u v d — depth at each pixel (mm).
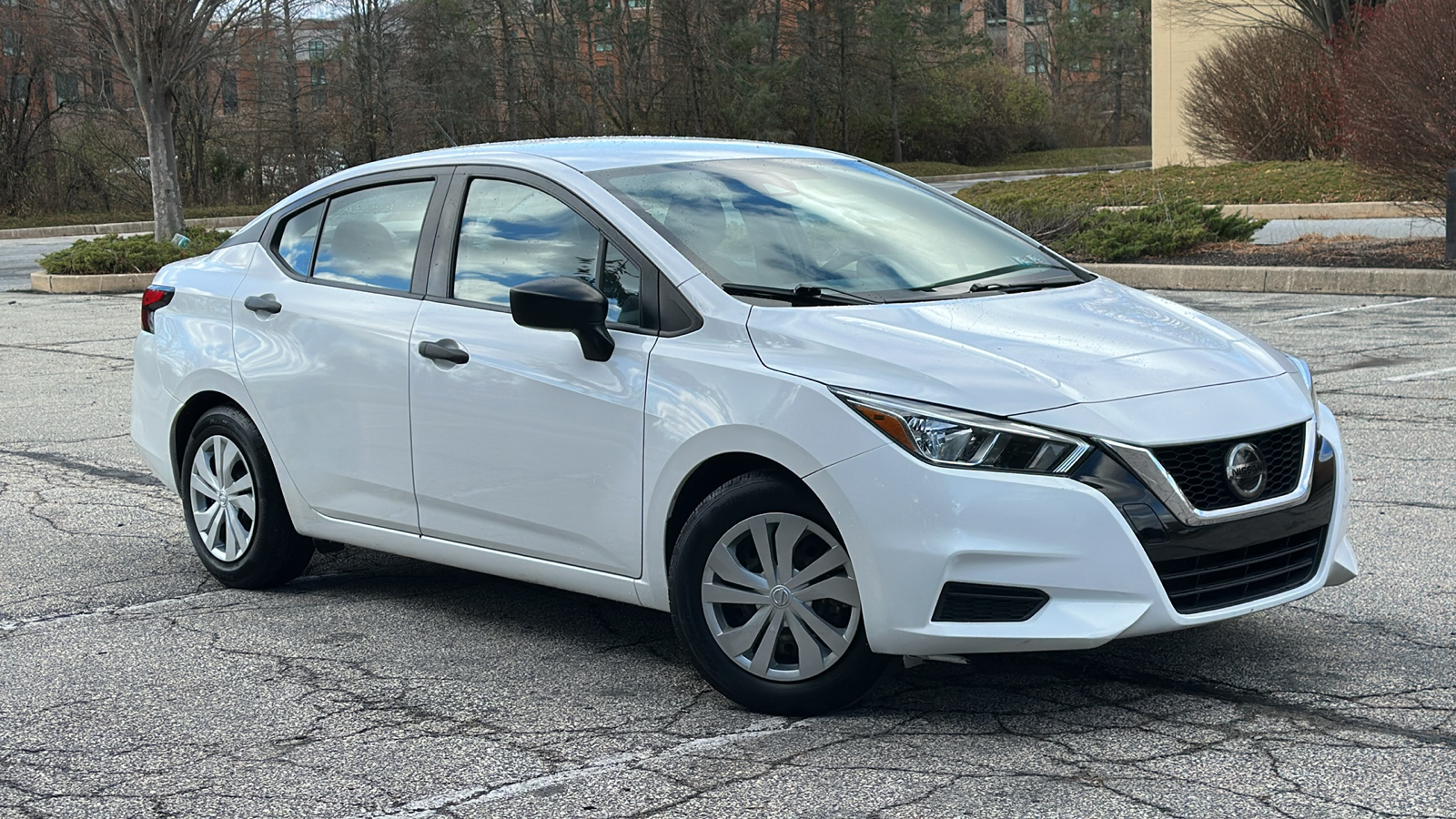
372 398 5172
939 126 65125
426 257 5180
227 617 5449
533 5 57438
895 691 4402
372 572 6098
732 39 58156
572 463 4566
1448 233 15102
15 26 42938
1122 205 24688
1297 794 3555
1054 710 4195
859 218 5023
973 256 5020
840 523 3953
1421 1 16344
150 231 40406
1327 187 24078
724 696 4355
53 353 13516
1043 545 3791
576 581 4684
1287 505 4070
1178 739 3943
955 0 65812
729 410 4148
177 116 47969
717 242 4617
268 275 5727
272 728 4270
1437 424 8188
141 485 7875
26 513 7234
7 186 46562
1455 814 3416
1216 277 15859
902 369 3998
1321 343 11344
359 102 51406
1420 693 4250
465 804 3666
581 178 4859
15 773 3965
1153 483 3854
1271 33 28312
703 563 4258
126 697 4574
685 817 3535
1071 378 4012
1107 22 79000
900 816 3494
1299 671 4477
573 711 4344
